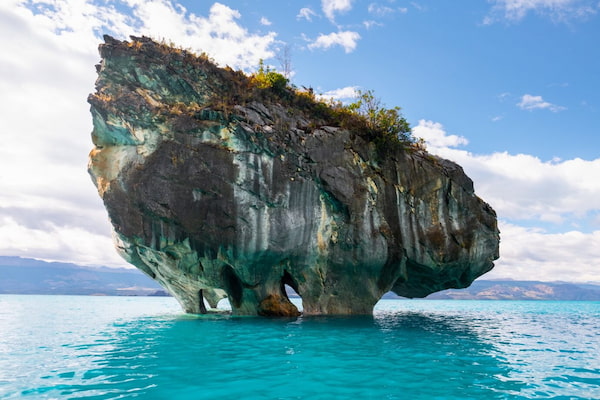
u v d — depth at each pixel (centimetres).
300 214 2034
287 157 2069
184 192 1864
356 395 680
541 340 1491
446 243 2330
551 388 760
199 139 1928
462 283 2567
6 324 1819
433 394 699
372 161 2316
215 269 1964
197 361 927
